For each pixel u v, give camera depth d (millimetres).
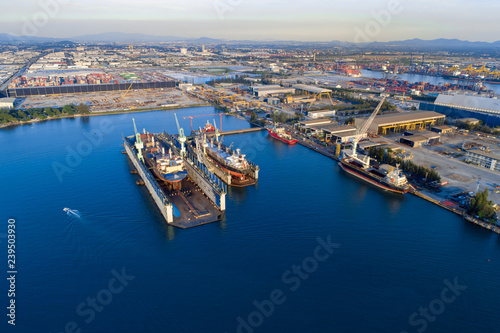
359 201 180000
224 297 111812
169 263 129000
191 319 103125
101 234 148000
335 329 99375
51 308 107500
